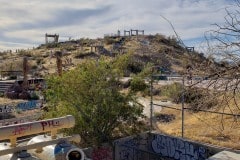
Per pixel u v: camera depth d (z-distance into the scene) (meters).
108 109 14.13
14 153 4.97
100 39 89.94
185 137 14.61
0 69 65.56
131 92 14.65
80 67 14.79
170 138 13.79
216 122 13.49
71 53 75.00
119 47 75.44
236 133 13.27
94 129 13.95
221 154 10.89
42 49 86.94
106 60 15.04
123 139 13.86
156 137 14.34
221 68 4.22
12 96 33.00
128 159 14.02
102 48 74.62
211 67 4.28
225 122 13.38
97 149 13.23
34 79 40.16
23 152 4.95
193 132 15.17
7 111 22.33
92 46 77.81
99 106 14.10
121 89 14.76
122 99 14.43
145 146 14.52
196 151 12.83
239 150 11.52
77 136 5.82
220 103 4.34
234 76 4.12
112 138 14.45
